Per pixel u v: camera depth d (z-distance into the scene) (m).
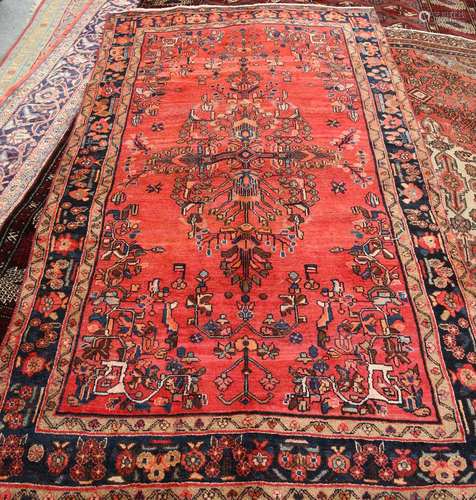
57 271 2.60
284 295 2.52
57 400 2.18
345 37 3.96
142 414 2.16
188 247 2.71
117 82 3.60
